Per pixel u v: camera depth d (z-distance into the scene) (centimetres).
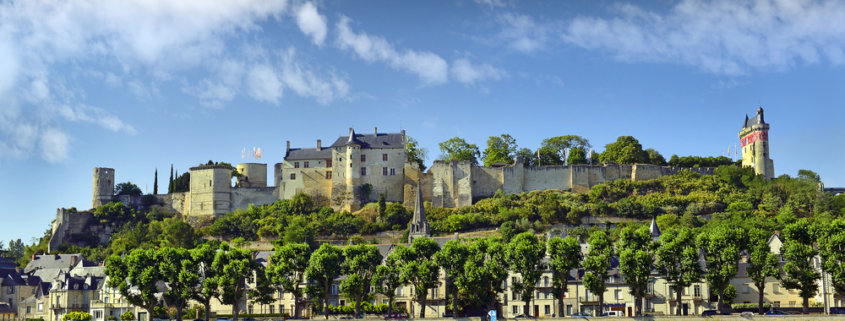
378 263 13112
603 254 12244
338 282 14350
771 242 14712
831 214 19725
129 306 14412
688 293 13338
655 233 17312
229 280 12756
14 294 15962
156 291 12962
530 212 19862
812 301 13275
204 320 13062
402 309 13700
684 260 11906
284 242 18550
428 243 13112
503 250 12725
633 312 13275
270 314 13575
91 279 15250
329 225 19838
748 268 11900
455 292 12644
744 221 18475
